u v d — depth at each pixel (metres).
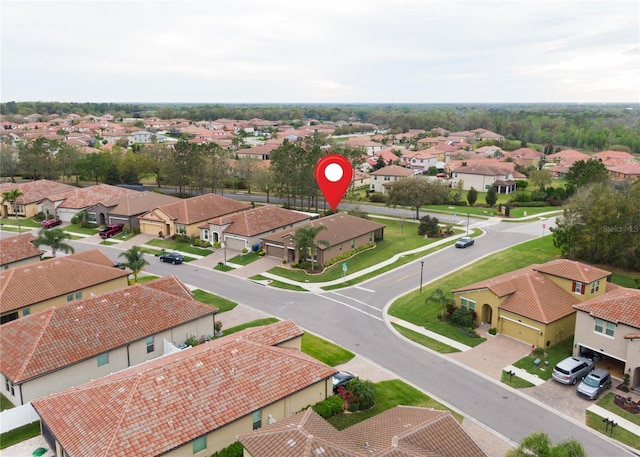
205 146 102.06
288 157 90.12
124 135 199.88
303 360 32.91
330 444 24.05
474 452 25.72
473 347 42.12
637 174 120.94
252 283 57.38
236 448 27.91
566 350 41.59
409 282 57.03
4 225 83.38
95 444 25.05
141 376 28.94
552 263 48.00
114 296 40.38
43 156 114.38
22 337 35.81
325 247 61.94
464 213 92.81
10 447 29.14
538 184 112.44
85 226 81.50
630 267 59.03
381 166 136.50
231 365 31.11
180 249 70.12
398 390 35.41
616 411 33.16
